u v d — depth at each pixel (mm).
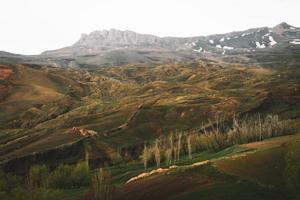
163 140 187000
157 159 132250
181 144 162250
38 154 172125
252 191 66062
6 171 164000
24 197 90688
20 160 169375
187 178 78938
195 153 152750
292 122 158375
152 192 77000
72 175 125812
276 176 71250
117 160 156875
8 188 109250
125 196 80875
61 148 175750
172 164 127188
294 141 83875
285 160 75750
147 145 182375
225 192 66938
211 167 81188
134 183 89875
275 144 105312
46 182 121500
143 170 124000
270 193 64812
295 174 67188
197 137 162125
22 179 136500
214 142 148500
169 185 78562
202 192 69188
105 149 178625
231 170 76688
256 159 80688
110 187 86375
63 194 109562
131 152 176500
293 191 64562
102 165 161500
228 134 148125
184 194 70625
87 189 113312
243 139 142750
